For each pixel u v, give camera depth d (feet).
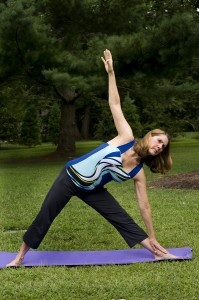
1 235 21.03
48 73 52.06
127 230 16.47
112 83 16.71
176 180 36.47
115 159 15.83
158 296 12.90
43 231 16.11
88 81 51.16
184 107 96.99
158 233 20.52
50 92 69.10
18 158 72.54
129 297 12.89
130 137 16.11
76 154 71.51
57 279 14.49
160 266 15.61
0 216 25.44
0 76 56.44
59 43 57.47
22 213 26.14
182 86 62.23
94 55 53.42
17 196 32.42
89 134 131.34
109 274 14.94
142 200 16.25
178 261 16.14
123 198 30.25
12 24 50.90
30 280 14.52
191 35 49.03
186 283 13.85
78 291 13.41
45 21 60.90
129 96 66.49
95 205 16.48
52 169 53.21
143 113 93.61
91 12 61.57
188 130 127.13
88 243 19.27
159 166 16.21
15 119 97.30
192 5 60.80
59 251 17.88
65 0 59.57
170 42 50.11
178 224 22.13
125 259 16.49
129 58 50.96
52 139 97.50
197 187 33.42
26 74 57.21
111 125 85.10
